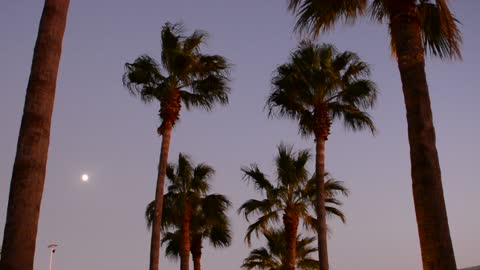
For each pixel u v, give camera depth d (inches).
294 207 951.0
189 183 1095.6
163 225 1048.8
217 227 1148.5
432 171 309.6
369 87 789.2
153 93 834.8
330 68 797.9
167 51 831.1
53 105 288.0
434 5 413.4
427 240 297.4
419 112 323.9
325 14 420.8
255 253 1229.1
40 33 298.0
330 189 921.5
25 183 264.1
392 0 364.5
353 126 817.5
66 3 313.0
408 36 348.2
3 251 253.3
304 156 954.1
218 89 855.1
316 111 780.6
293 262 925.2
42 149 274.4
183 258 1047.6
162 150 797.9
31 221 260.7
